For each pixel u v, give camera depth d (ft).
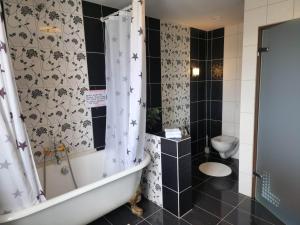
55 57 6.84
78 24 7.20
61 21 6.85
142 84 6.25
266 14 6.48
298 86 5.58
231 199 7.74
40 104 6.69
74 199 5.30
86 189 5.43
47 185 6.88
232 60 11.06
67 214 5.29
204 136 12.67
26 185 4.53
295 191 5.88
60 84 7.04
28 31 6.27
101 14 7.67
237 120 11.27
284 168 6.20
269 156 6.77
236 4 7.87
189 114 11.63
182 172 6.81
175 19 9.68
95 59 7.73
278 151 6.37
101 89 8.01
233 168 10.37
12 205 4.50
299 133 5.63
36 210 4.58
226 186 8.68
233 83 11.19
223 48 11.35
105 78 8.02
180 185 6.78
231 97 11.37
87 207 5.68
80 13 7.20
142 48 5.97
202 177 9.52
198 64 11.80
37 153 6.77
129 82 6.68
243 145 7.64
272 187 6.75
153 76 9.53
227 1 7.55
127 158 6.84
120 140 7.39
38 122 6.70
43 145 6.87
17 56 6.15
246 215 6.84
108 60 7.50
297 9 5.86
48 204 4.76
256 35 6.78
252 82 7.05
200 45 11.74
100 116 8.11
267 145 6.80
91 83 7.73
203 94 12.41
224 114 11.80
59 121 7.13
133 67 6.15
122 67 6.82
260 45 6.77
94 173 7.91
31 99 6.50
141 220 6.87
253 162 7.45
